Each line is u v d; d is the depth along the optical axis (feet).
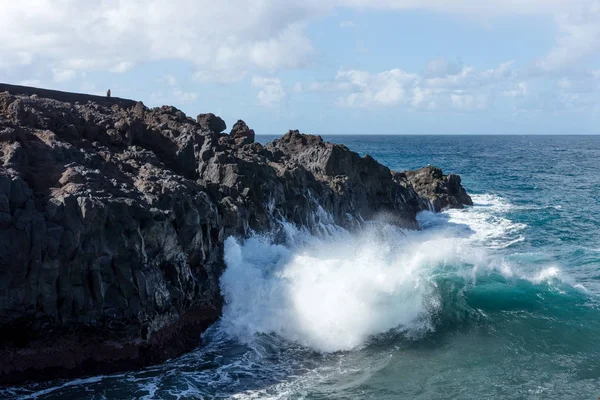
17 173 65.98
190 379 62.69
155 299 66.33
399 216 136.87
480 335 74.23
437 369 66.03
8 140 72.54
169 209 72.79
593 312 80.94
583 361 67.87
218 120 130.52
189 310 72.79
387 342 72.54
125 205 66.23
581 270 103.50
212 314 75.51
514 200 193.67
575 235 136.26
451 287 86.38
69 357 62.54
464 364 67.26
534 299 84.79
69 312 61.98
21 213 61.11
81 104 114.42
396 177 158.92
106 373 63.52
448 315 78.59
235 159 99.50
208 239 78.69
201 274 76.64
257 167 99.55
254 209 93.25
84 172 72.59
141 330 65.05
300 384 62.23
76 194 64.75
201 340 72.38
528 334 74.43
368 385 62.28
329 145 132.98
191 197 77.51
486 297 84.79
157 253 69.00
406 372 65.36
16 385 60.39
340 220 120.16
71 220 62.54
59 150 76.89
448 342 72.54
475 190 223.51
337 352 70.23
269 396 59.52
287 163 116.57
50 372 61.72
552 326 76.59
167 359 67.15
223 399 58.75
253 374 64.18
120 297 63.93
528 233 137.59
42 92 113.29
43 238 60.80
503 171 318.24
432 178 173.37
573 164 381.60
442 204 165.48
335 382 62.80
